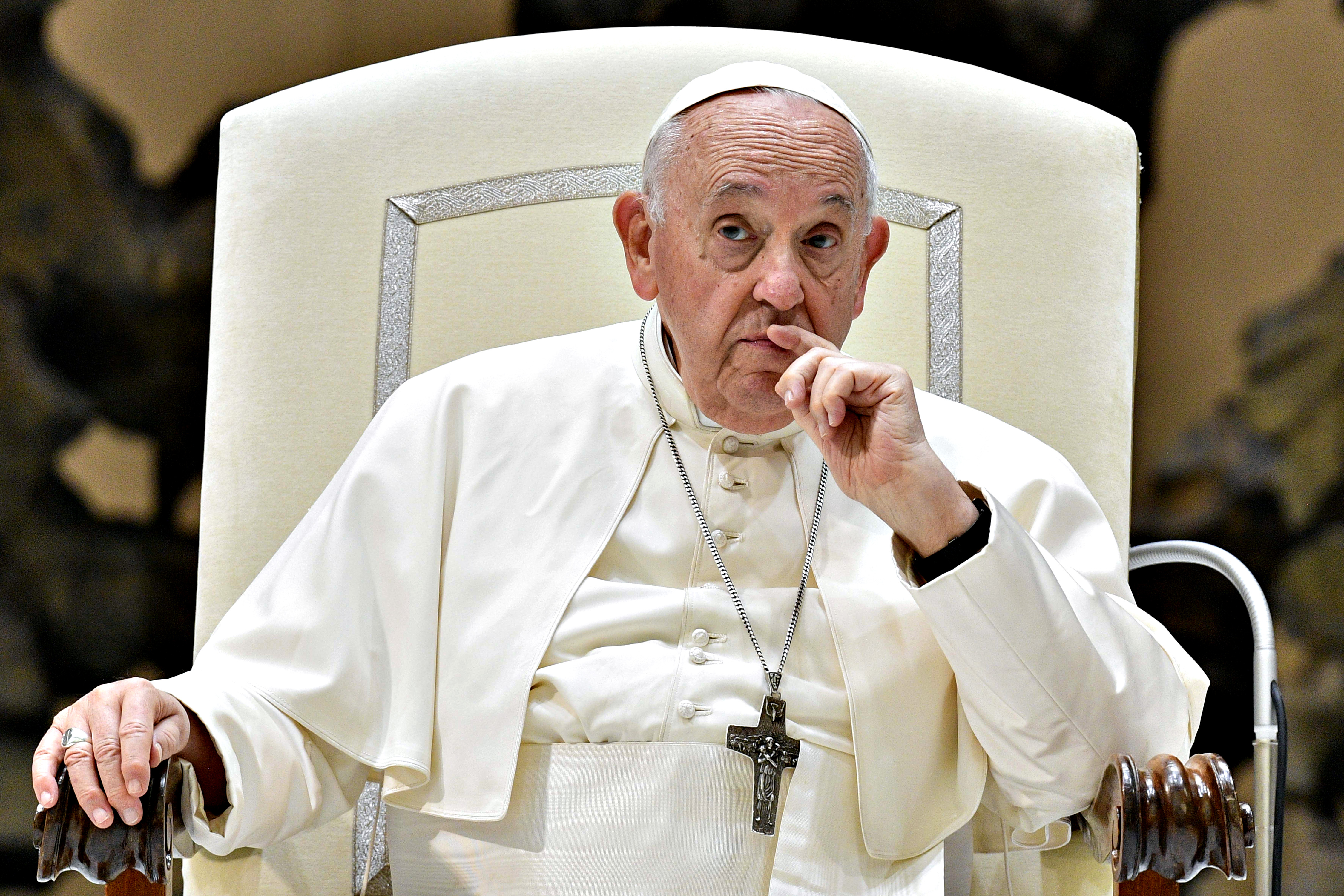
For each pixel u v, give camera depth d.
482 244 10.20
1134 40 18.02
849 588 7.98
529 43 10.65
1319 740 17.48
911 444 6.99
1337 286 17.89
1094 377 10.34
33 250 19.41
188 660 19.50
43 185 19.38
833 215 7.51
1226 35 18.02
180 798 6.62
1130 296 10.59
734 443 8.23
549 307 10.14
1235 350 18.20
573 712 7.57
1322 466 17.84
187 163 19.45
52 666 19.20
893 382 7.02
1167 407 18.31
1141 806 6.58
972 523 7.02
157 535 19.59
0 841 18.70
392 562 8.12
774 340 7.34
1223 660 17.81
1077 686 7.10
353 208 10.22
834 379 6.98
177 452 19.64
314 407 9.91
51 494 19.41
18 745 18.95
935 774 7.86
